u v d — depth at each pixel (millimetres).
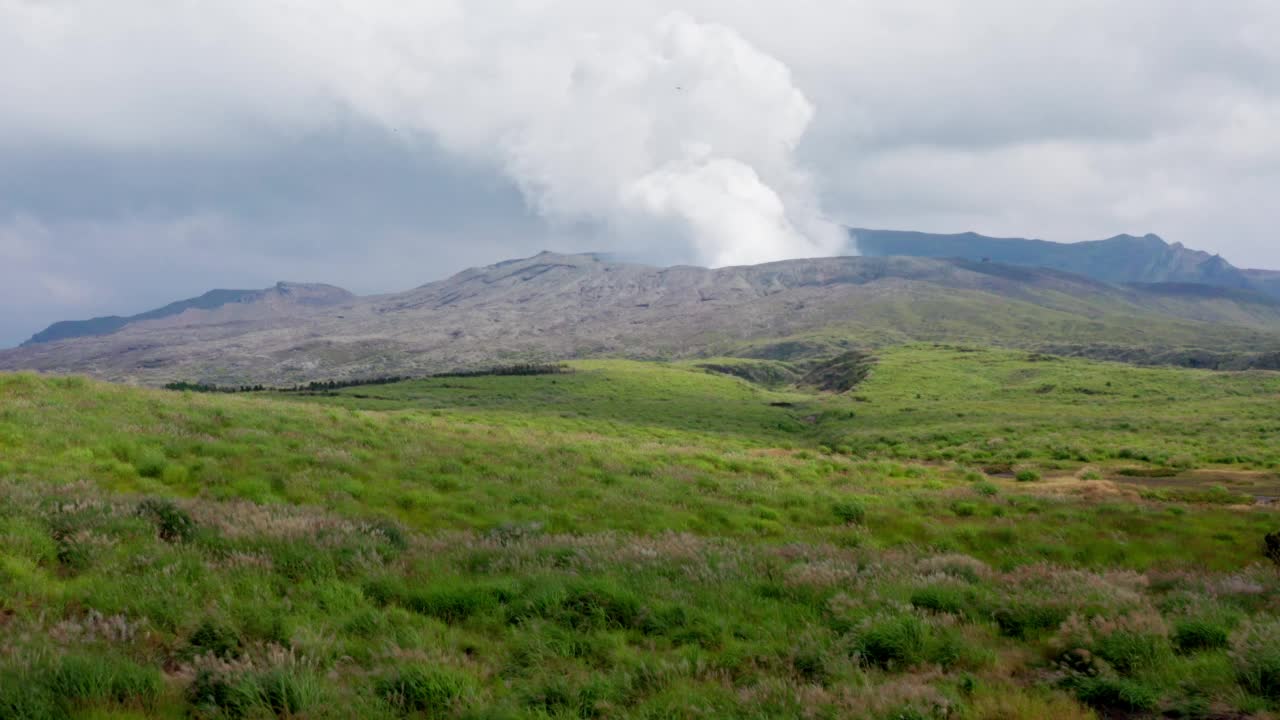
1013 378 165500
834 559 13945
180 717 6238
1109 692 7395
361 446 25953
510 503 20234
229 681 6703
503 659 8430
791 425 113438
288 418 29266
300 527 13203
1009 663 8445
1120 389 132625
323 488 19422
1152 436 65438
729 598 10805
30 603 8766
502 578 11156
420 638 8516
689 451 33344
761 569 12836
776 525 19516
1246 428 68625
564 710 6840
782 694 7203
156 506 13320
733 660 8359
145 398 29297
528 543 13883
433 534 15719
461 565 12391
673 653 8594
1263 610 10742
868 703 6762
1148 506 23016
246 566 10773
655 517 19266
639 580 11461
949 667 8219
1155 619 9250
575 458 27891
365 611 9352
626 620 9891
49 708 5879
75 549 10641
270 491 18625
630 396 165625
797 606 10602
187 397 31922
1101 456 49812
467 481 22156
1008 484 32656
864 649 8562
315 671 7445
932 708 6668
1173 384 134625
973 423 87500
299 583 10484
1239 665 7566
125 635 7969
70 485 15633
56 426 21750
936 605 10672
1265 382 128750
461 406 134500
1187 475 38844
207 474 19391
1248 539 18625
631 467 27031
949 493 25219
